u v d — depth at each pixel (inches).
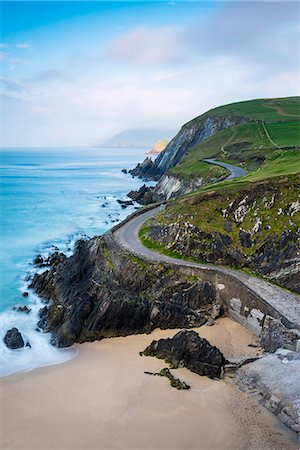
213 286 1795.0
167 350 1487.5
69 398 1272.1
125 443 1080.8
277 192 2054.6
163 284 1825.8
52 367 1467.8
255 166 3371.1
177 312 1732.3
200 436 1099.9
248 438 1085.8
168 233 2105.1
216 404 1219.2
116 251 2050.9
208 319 1728.6
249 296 1658.5
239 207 2096.5
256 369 1305.4
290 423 1109.1
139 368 1428.4
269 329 1508.4
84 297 1785.2
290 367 1279.5
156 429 1129.4
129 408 1214.3
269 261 1838.1
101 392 1299.2
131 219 2556.6
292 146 3563.0
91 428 1138.0
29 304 1984.5
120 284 1875.0
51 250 2787.9
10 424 1155.9
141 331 1689.2
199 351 1393.9
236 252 1934.1
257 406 1192.8
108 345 1612.9
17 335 1630.2
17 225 3462.1
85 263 2110.0
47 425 1151.0
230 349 1507.1
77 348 1609.3
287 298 1617.9
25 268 2438.5
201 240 2010.3
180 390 1288.1
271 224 1948.8
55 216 3833.7
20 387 1337.4
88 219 3710.6
